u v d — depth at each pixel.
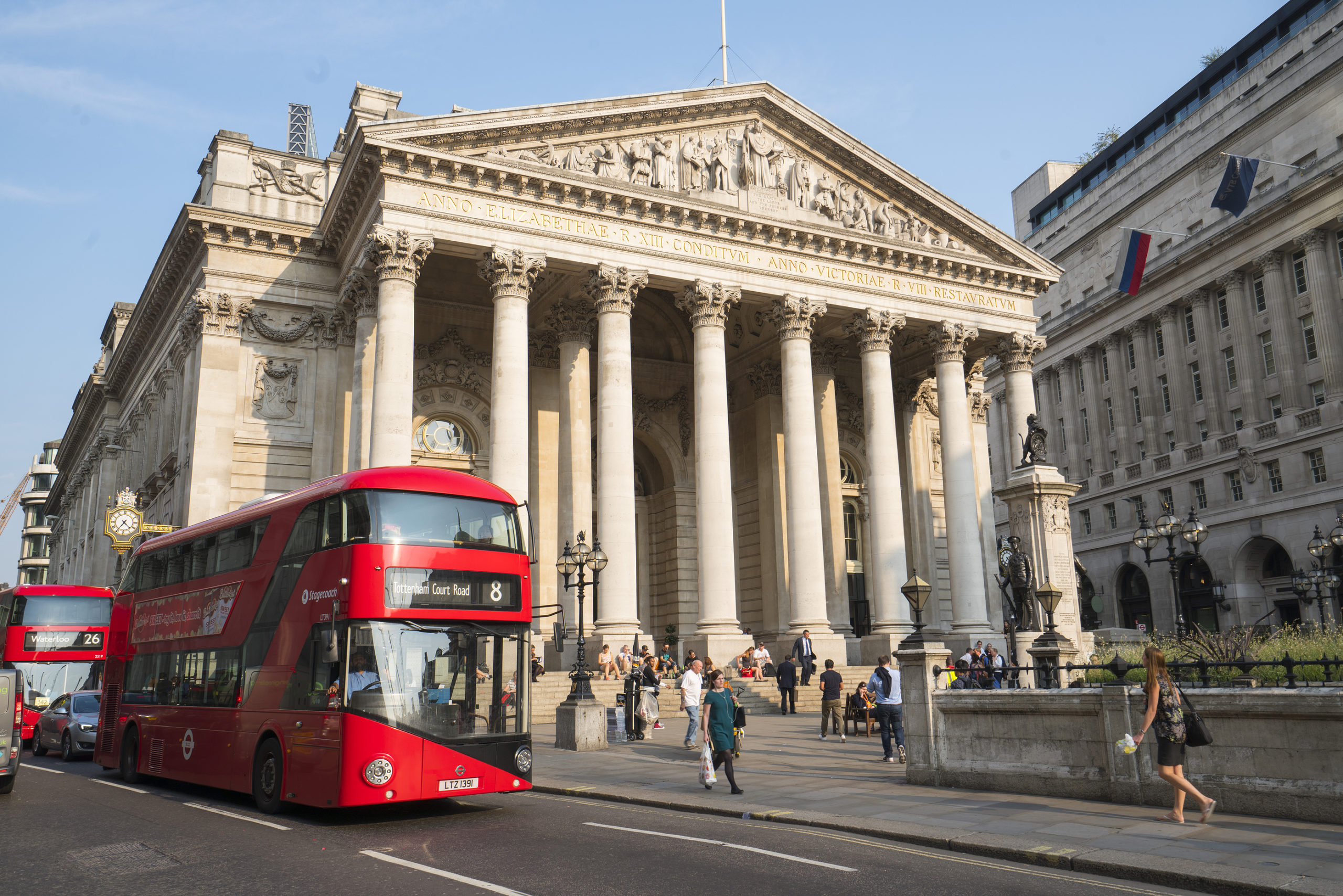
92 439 83.12
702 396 46.97
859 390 63.44
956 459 52.78
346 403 48.56
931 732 20.14
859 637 60.09
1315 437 63.25
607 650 41.84
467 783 17.81
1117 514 81.00
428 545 18.50
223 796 22.56
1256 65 73.44
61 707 35.72
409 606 17.94
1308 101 67.38
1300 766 14.95
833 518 55.31
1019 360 56.19
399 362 40.28
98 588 42.16
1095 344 84.19
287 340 48.16
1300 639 25.89
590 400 53.31
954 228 55.31
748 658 43.75
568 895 11.54
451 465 51.53
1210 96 82.00
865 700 31.77
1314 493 62.91
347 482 18.66
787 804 18.12
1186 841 13.59
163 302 57.22
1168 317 76.44
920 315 53.47
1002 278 56.06
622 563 43.31
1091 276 89.31
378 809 19.69
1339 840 13.30
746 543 59.62
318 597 18.48
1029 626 29.44
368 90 50.34
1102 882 11.97
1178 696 15.17
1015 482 31.56
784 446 57.44
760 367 58.91
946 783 19.77
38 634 40.03
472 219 42.81
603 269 45.16
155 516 58.31
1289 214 65.75
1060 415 89.50
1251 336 69.12
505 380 42.00
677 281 47.34
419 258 41.56
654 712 33.09
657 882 12.12
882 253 52.28
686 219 47.50
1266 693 15.29
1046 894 11.34
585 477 48.59
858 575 61.72
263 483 46.47
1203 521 71.69
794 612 47.06
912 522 60.25
